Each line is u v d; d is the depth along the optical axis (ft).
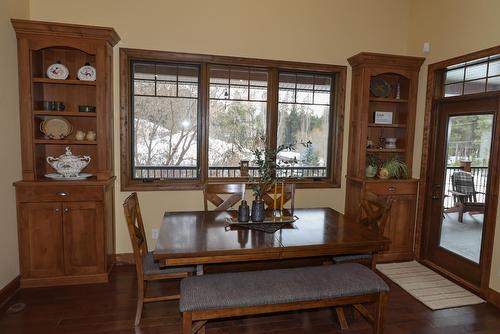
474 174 10.78
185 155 12.38
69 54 10.92
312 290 6.60
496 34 9.70
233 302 6.18
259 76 12.67
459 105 11.43
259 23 12.26
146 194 11.83
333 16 12.95
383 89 13.47
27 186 9.53
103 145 10.28
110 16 11.07
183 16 11.60
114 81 11.25
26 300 9.15
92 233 10.14
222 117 12.51
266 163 9.30
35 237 9.77
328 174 13.74
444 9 11.72
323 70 13.03
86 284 10.20
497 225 9.60
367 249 7.51
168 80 11.99
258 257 6.96
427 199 12.76
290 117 13.16
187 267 8.18
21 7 9.98
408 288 10.44
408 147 13.24
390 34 13.60
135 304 9.08
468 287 10.53
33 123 9.87
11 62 9.36
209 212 9.78
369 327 8.32
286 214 9.68
